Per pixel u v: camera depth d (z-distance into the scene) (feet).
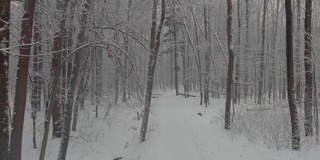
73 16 26.58
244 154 37.45
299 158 34.14
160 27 47.96
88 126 58.13
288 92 38.14
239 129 48.80
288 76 37.96
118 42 28.94
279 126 42.86
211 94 122.93
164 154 38.86
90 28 27.02
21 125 21.70
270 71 111.65
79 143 48.03
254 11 130.41
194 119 66.08
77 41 29.68
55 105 47.65
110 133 55.11
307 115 43.68
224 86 141.18
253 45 124.26
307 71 43.96
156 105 94.17
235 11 125.80
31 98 44.04
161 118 67.67
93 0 27.07
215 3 102.22
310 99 43.73
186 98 119.65
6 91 18.85
